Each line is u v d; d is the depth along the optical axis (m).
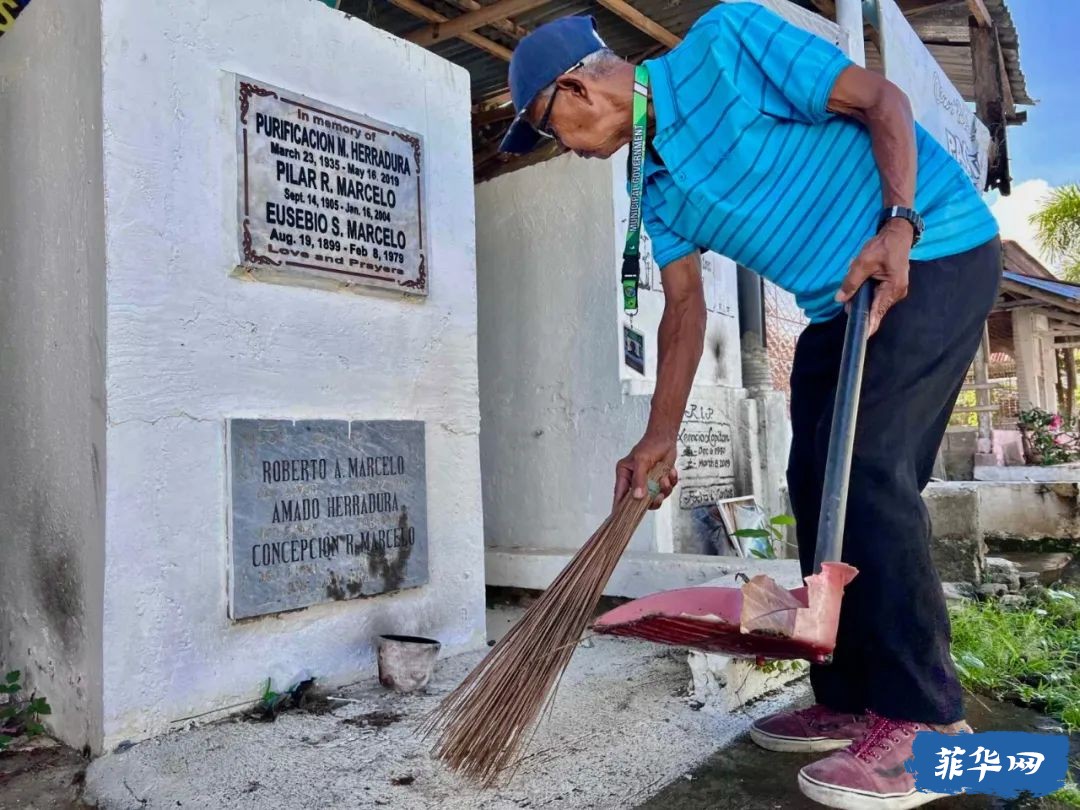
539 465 4.65
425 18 4.41
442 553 3.14
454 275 3.24
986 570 4.42
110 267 2.28
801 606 1.51
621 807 1.86
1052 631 3.33
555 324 4.62
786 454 5.46
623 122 2.04
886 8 4.30
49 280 2.55
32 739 2.45
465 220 3.29
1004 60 6.57
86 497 2.36
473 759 1.73
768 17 1.92
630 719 2.37
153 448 2.36
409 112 3.11
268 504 2.59
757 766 2.08
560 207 4.63
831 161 1.89
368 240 2.91
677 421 2.19
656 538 4.15
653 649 3.10
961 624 3.12
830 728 2.14
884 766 1.83
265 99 2.65
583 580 1.86
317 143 2.78
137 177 2.35
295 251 2.70
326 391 2.79
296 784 2.00
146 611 2.33
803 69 1.81
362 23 2.96
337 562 2.76
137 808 1.93
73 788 2.10
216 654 2.47
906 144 1.74
